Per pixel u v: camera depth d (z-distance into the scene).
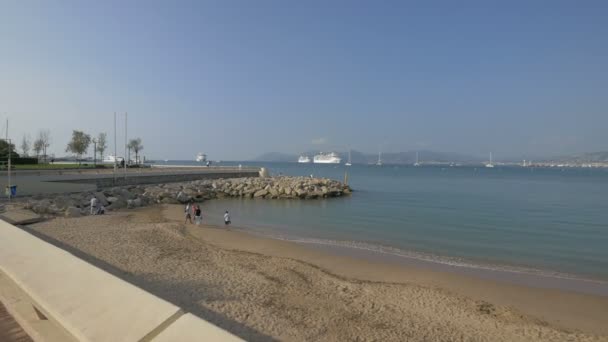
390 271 13.03
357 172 140.62
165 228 18.75
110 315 3.80
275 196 42.84
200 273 11.10
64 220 20.41
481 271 13.75
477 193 50.62
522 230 23.00
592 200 41.59
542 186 66.88
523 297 10.61
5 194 27.17
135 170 63.16
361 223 25.47
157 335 3.36
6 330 4.93
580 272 13.84
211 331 3.21
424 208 34.09
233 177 64.19
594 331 8.34
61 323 3.95
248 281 10.52
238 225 24.08
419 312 8.83
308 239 19.39
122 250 13.70
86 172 53.25
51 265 5.32
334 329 7.57
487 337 7.61
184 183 47.75
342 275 12.31
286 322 7.75
